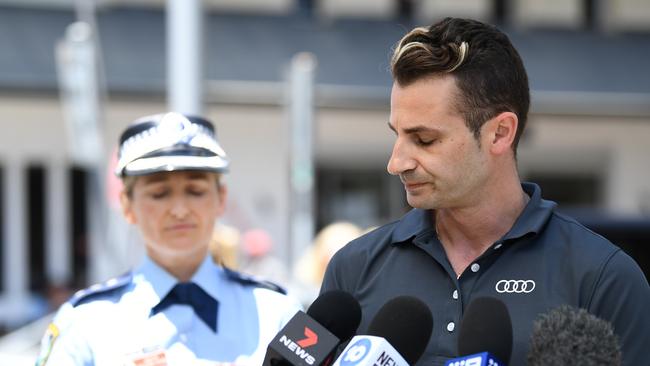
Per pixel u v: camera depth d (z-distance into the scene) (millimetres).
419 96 2848
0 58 14773
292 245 10617
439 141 2857
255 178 15758
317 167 16922
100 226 9148
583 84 16844
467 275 3010
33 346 7957
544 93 16375
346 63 16250
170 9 8656
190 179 4047
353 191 17094
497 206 3010
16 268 14805
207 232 4086
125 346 3889
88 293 4059
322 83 15602
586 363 2326
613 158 17781
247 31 16797
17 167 14852
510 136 2951
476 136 2885
